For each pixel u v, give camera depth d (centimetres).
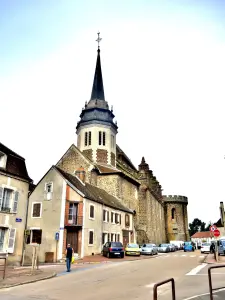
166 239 7225
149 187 5459
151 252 3316
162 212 7012
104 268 1867
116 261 2439
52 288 1159
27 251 2731
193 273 1530
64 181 2905
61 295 1012
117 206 3769
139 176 5375
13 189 2041
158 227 6084
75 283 1279
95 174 4394
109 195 4112
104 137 4897
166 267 1858
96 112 4994
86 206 2881
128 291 1065
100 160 4712
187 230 7538
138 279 1359
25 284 1266
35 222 2866
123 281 1309
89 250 2828
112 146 4984
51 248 2698
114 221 3578
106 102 5216
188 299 881
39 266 2038
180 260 2409
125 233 3878
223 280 1280
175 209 7500
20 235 2059
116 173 4347
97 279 1388
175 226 7306
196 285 1159
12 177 2045
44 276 1453
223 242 2825
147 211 5125
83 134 4941
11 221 1995
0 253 1881
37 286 1214
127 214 4050
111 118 5166
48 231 2772
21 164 2175
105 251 2828
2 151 1998
